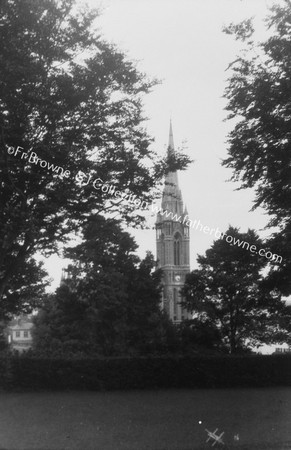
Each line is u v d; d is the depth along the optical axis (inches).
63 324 2145.7
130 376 1219.9
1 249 887.7
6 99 786.2
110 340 2070.6
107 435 603.5
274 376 1279.5
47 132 827.4
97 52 857.5
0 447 527.8
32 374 1184.8
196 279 2162.9
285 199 1038.4
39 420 717.9
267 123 938.7
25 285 1216.8
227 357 1277.1
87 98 833.5
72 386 1192.2
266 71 938.7
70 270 1800.0
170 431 628.7
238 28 935.0
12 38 764.0
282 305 2001.7
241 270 2079.2
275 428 641.6
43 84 799.7
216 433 610.2
